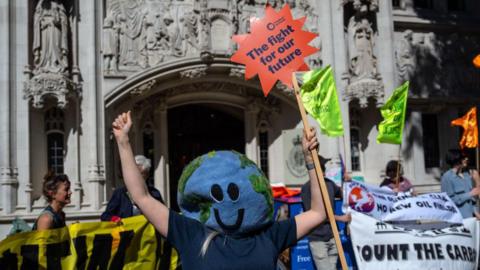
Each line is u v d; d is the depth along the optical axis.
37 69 12.17
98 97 12.77
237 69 13.98
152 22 13.57
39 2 12.31
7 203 11.63
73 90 12.40
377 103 14.97
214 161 3.05
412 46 16.33
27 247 5.11
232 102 15.62
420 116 16.38
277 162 15.41
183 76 13.66
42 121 12.51
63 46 12.41
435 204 7.17
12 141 11.88
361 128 15.70
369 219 6.81
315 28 15.04
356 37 15.27
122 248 5.55
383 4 15.56
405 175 15.70
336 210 8.26
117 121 3.05
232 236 2.94
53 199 5.48
